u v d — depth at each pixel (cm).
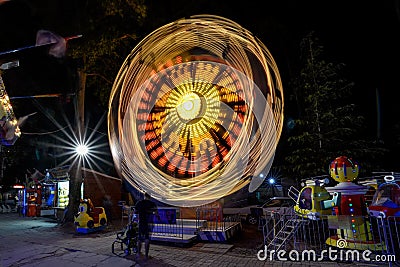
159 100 1444
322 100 1120
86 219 1130
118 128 1434
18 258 770
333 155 1077
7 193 3006
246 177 1195
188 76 1405
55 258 759
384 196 679
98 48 1407
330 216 734
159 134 1418
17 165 2620
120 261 718
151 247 869
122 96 1443
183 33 1452
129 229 800
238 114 1293
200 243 917
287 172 1252
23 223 1526
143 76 1456
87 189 1539
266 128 1196
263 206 1325
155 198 1312
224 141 1310
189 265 675
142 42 1459
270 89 1218
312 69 1147
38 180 2034
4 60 1331
